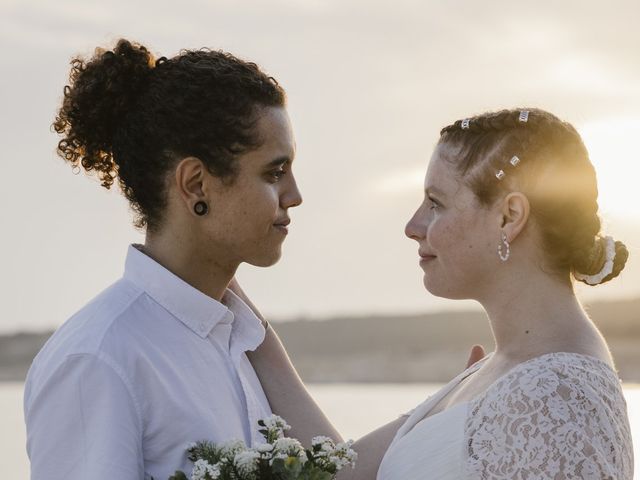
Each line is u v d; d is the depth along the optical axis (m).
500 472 2.47
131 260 2.83
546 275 2.73
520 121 2.75
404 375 31.52
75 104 2.87
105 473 2.52
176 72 2.80
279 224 2.91
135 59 2.84
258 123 2.79
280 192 2.89
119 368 2.61
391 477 2.80
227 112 2.76
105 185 3.00
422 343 34.91
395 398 15.30
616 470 2.43
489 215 2.76
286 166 2.91
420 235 2.91
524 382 2.51
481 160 2.76
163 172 2.80
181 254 2.84
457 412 2.67
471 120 2.82
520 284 2.74
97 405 2.58
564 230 2.69
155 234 2.88
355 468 3.20
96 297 2.80
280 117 2.85
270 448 2.53
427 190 2.88
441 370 31.22
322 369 34.41
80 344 2.62
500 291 2.77
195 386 2.74
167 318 2.79
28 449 2.66
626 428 2.55
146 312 2.76
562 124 2.78
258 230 2.83
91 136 2.88
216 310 2.84
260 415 2.91
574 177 2.71
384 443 3.22
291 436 3.20
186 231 2.83
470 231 2.78
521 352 2.70
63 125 2.96
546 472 2.41
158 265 2.80
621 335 22.81
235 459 2.49
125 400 2.59
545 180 2.70
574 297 2.76
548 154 2.71
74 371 2.58
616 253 2.76
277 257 2.91
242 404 2.88
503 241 2.73
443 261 2.83
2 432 10.20
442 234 2.82
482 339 34.88
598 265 2.74
